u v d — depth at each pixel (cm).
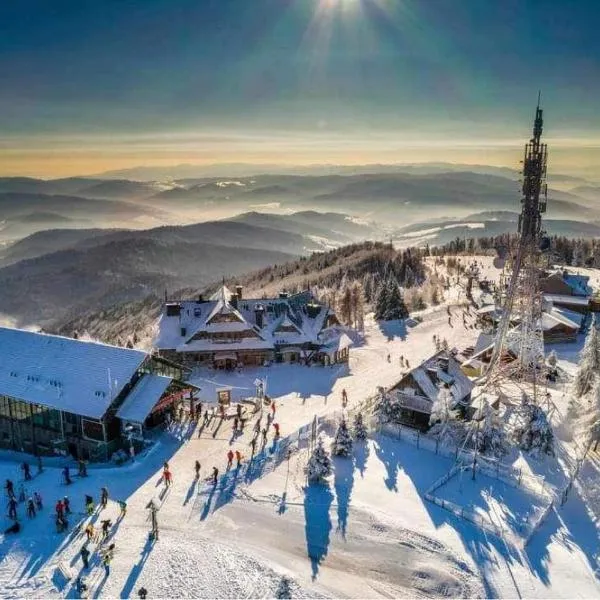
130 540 3625
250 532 3731
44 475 4575
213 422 5562
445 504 4066
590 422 5041
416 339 9531
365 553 3544
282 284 19525
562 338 9038
